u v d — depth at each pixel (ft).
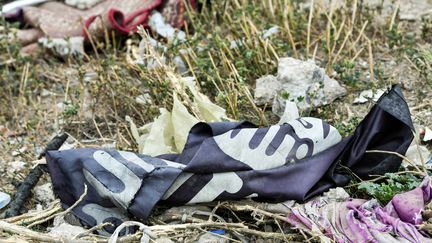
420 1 16.62
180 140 11.55
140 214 10.30
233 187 10.42
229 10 16.05
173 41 14.15
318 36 15.11
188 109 12.26
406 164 11.25
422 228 9.71
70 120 13.60
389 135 11.11
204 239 10.13
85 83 14.76
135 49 14.89
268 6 16.08
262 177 10.47
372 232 9.70
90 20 15.83
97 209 10.70
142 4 16.46
